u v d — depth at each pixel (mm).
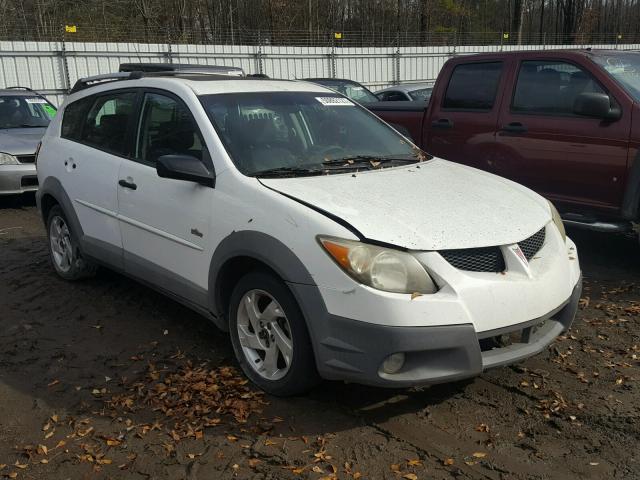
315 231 3340
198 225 4031
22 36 25766
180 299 4406
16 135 9641
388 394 3781
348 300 3201
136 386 3938
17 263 6543
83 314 5125
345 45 28625
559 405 3645
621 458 3166
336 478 3035
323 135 4578
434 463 3145
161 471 3141
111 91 5230
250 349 3875
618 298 5297
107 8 31719
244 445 3311
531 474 3055
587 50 6336
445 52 25625
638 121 5574
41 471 3172
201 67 12156
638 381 3922
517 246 3520
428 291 3223
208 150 4125
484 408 3635
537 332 3639
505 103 6543
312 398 3736
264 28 36938
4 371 4215
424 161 4648
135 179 4613
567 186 6121
